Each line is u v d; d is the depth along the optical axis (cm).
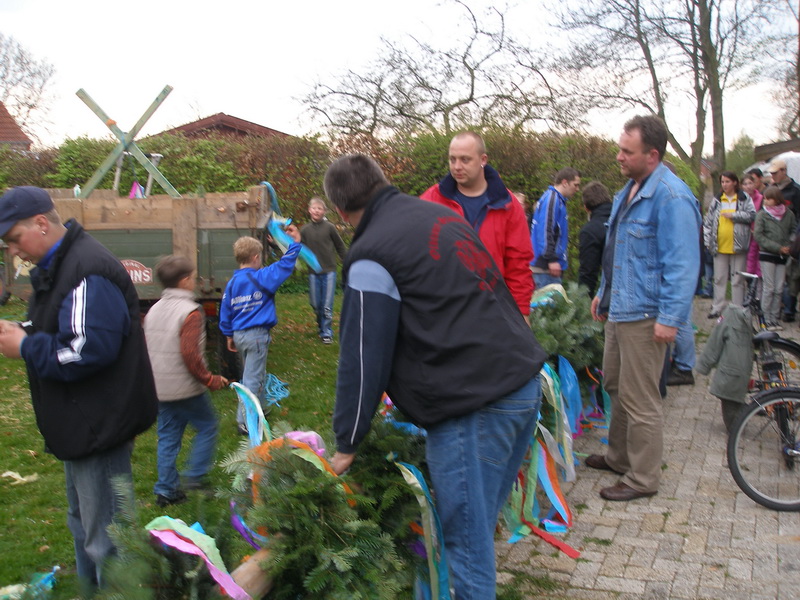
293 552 243
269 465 260
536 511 407
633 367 434
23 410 643
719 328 521
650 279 420
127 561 223
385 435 290
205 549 223
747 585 344
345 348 252
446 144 1365
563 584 349
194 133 1758
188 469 444
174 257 452
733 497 445
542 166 1309
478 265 262
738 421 437
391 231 253
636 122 416
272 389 677
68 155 1393
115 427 286
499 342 255
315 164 1421
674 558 371
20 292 700
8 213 272
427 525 273
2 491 468
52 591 242
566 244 752
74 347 270
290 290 1375
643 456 442
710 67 1977
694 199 415
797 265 1009
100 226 690
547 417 413
